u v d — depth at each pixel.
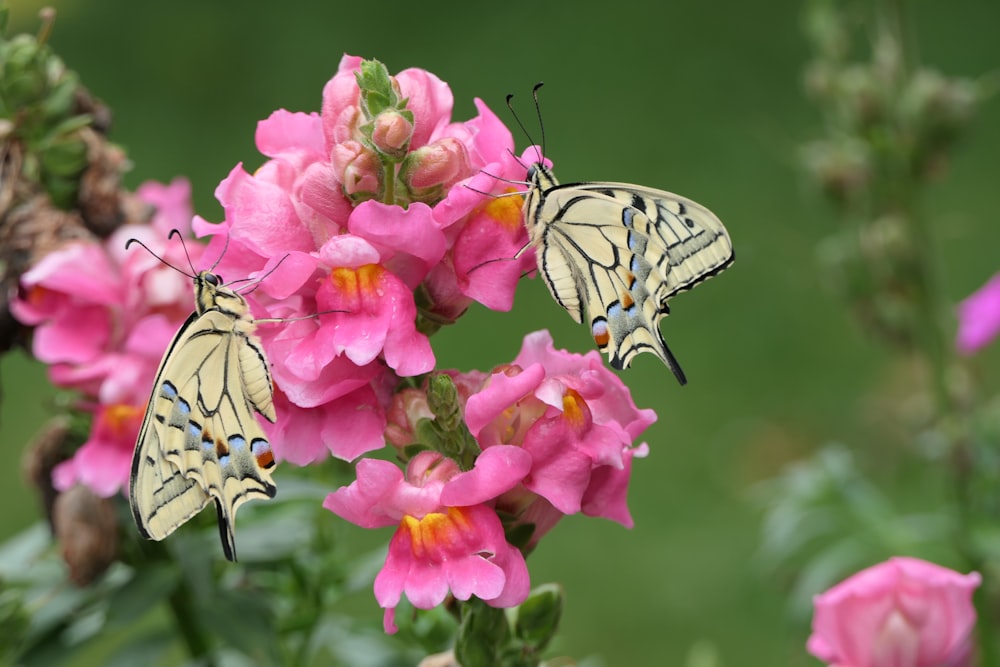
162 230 0.83
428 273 0.71
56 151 0.80
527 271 0.73
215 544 0.80
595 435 0.71
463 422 0.71
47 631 0.81
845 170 0.94
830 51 0.94
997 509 0.93
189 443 0.71
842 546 0.93
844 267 0.94
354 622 0.83
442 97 0.72
